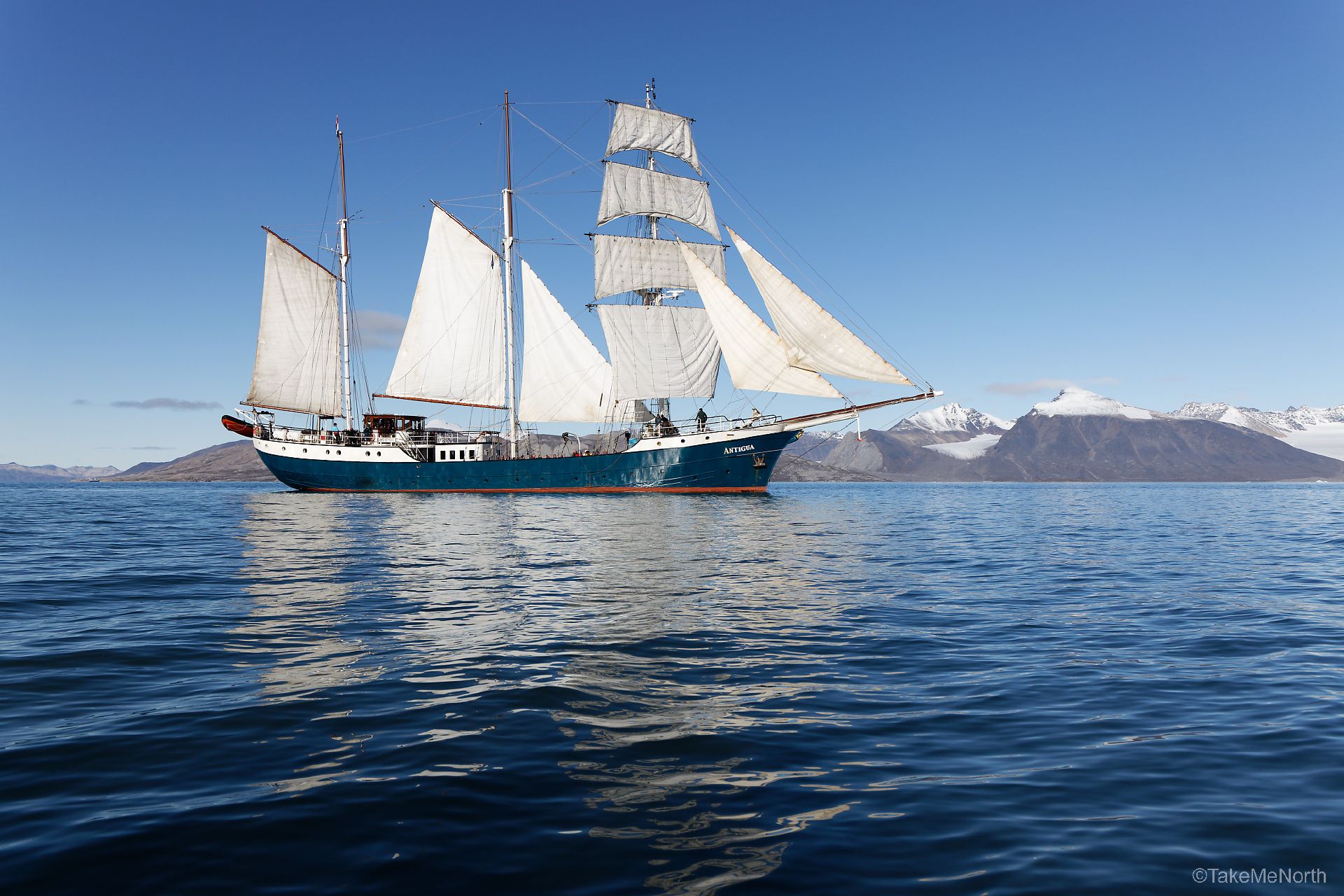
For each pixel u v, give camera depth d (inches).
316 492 2938.0
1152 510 2701.8
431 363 2790.4
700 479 2544.3
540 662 414.0
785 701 347.3
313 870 194.7
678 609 582.9
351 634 485.7
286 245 2691.9
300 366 2785.4
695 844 211.3
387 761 269.4
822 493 4894.2
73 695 351.3
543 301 2768.2
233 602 607.5
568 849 207.0
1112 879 193.5
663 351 2842.0
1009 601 647.1
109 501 2913.4
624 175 2913.4
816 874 194.9
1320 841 214.8
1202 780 259.8
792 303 2171.5
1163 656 447.5
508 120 2893.7
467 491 2701.8
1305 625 549.3
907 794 246.4
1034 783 256.4
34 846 205.6
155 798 237.8
